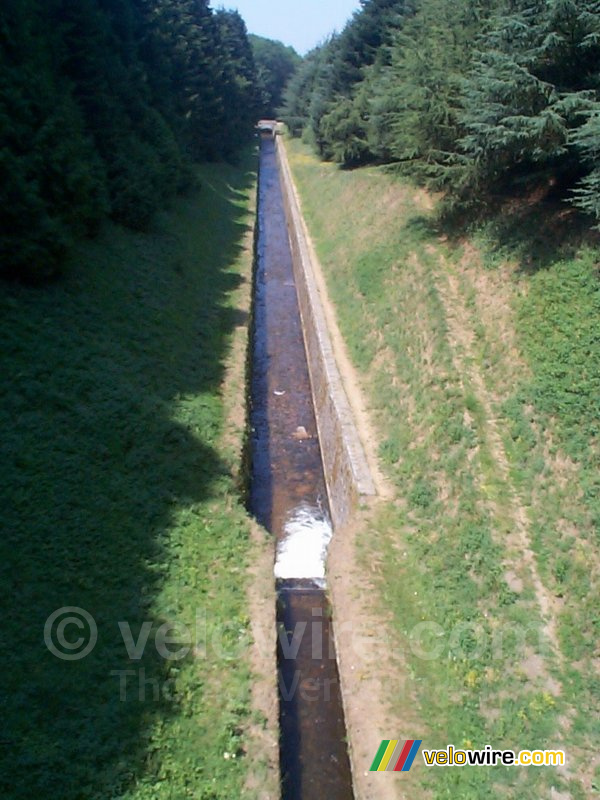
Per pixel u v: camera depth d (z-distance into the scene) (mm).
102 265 17250
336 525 13836
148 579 9844
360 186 27766
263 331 22938
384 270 19516
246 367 17438
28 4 15992
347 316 19391
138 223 20969
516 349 13164
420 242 19016
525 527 10477
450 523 11172
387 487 12789
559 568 9617
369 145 30062
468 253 17031
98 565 9688
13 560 9086
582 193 14492
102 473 11281
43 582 9062
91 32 19297
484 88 13859
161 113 27875
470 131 17359
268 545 11359
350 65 37375
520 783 7637
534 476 11070
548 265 13953
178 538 10805
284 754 9000
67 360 13094
